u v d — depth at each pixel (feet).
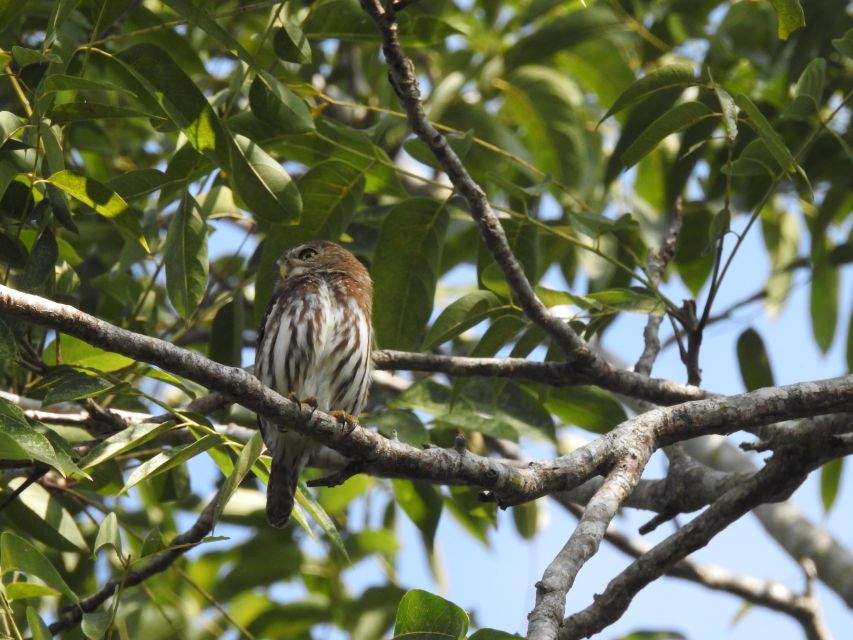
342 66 51.16
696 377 32.99
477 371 33.27
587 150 47.34
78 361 32.48
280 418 25.18
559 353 34.37
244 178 29.14
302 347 36.88
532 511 46.70
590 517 25.02
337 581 43.04
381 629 41.57
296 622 42.16
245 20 44.24
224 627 42.04
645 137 30.42
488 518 40.47
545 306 33.63
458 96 43.98
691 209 45.75
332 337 37.24
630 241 45.16
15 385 34.65
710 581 43.37
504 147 44.01
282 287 38.29
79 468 25.71
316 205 34.06
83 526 40.11
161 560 34.22
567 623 30.99
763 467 31.58
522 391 37.24
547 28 44.21
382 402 46.50
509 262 30.17
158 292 43.62
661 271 36.96
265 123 32.86
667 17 45.27
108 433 32.81
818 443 30.48
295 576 44.32
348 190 33.91
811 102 30.94
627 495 26.37
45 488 35.78
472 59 47.73
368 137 33.42
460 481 26.40
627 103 30.04
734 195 44.93
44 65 31.09
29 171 29.32
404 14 35.04
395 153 44.83
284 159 42.34
